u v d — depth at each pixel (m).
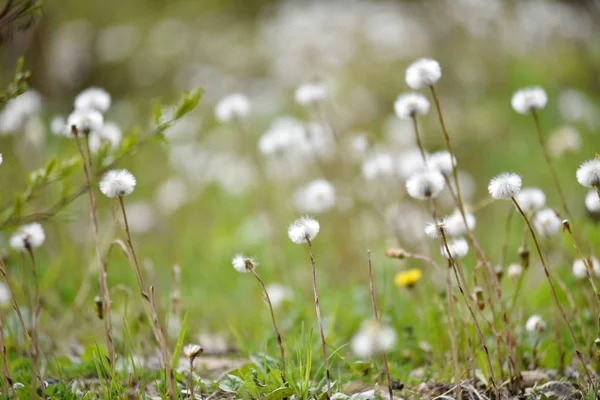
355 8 14.05
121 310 5.42
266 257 7.03
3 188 7.07
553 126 10.07
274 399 3.44
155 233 8.06
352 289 6.00
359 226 7.19
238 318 5.75
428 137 10.11
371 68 11.72
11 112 6.49
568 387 3.64
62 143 8.42
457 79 11.41
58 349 4.73
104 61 13.72
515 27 11.98
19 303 5.40
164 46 14.56
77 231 7.18
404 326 4.81
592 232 5.20
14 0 4.42
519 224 7.72
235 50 14.14
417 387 3.85
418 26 12.68
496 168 9.51
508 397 3.62
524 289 5.25
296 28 13.41
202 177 9.57
